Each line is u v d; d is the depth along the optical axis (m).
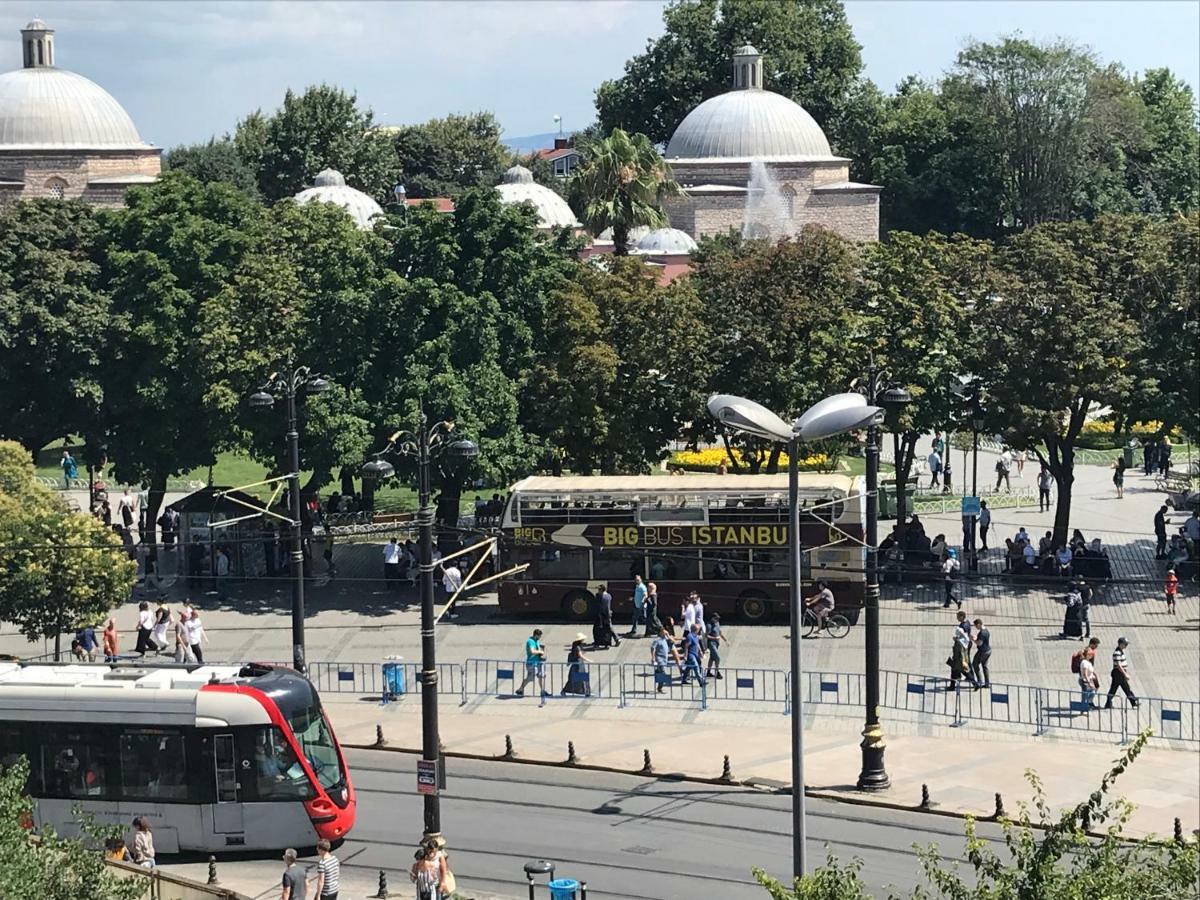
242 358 68.19
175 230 73.69
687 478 62.34
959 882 23.84
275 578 68.38
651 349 67.25
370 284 66.69
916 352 65.19
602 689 52.75
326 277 67.75
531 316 69.25
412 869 33.47
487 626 61.41
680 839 39.25
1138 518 77.69
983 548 70.31
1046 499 80.06
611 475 68.38
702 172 136.00
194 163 150.75
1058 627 58.84
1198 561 65.12
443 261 67.12
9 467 57.91
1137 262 65.50
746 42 159.00
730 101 139.50
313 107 157.50
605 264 81.62
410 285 66.19
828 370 65.56
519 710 50.72
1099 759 44.88
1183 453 95.12
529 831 40.03
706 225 135.00
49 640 60.50
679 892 35.66
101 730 38.09
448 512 66.94
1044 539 67.44
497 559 62.50
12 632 63.66
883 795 42.06
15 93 117.25
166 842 37.81
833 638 58.34
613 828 40.16
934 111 158.38
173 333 71.12
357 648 58.34
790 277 68.31
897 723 48.41
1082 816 23.25
